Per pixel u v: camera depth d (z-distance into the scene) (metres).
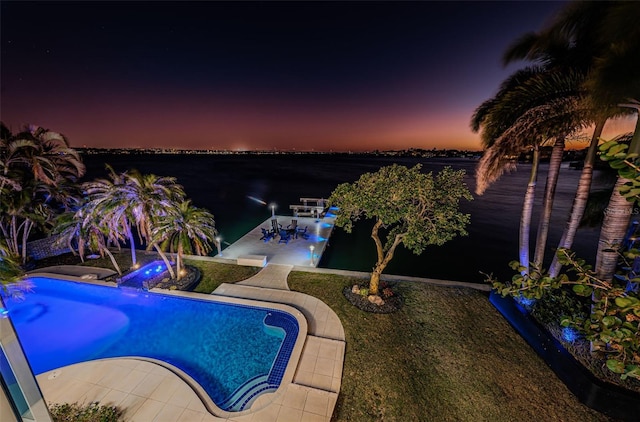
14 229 14.37
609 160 2.36
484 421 6.63
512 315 9.85
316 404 6.94
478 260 18.17
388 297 11.54
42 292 12.27
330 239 20.84
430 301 11.35
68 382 7.53
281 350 8.85
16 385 4.34
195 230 12.77
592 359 7.31
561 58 7.62
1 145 13.34
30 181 14.35
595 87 5.31
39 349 9.21
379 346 8.93
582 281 2.84
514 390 7.37
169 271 13.79
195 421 6.54
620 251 3.14
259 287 12.50
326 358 8.37
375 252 19.47
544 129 7.24
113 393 7.22
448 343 9.05
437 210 9.12
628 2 4.45
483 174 8.77
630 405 6.29
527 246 9.71
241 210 32.62
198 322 10.37
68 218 13.56
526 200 9.48
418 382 7.65
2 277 8.02
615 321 2.47
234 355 8.85
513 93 7.64
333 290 12.23
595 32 6.49
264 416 6.65
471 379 7.73
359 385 7.55
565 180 53.34
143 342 9.46
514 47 7.81
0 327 4.05
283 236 19.09
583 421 6.53
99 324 10.36
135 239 21.86
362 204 9.60
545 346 8.24
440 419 6.68
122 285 12.48
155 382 7.57
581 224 10.66
